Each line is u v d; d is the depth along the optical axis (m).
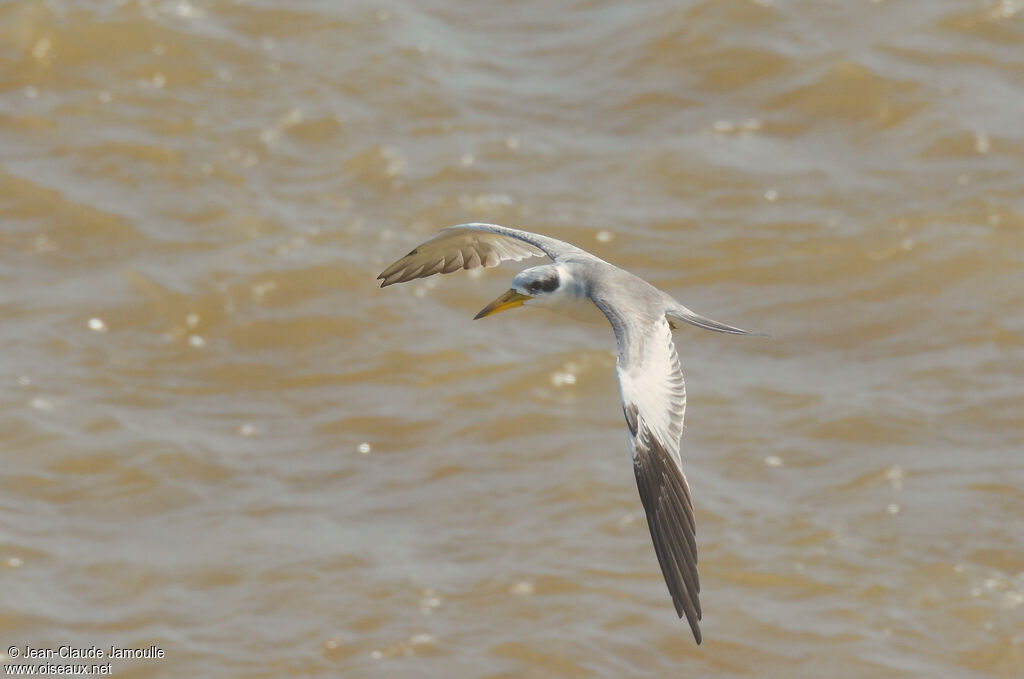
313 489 17.38
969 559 16.17
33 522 16.69
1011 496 16.94
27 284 20.36
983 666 15.01
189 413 18.48
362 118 23.42
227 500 17.16
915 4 25.48
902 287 20.38
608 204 21.83
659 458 10.08
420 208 21.70
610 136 23.36
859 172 22.44
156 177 22.19
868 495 17.08
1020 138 22.75
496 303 11.86
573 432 18.12
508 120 23.61
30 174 22.08
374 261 20.73
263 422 18.41
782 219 21.55
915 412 18.31
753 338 19.72
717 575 16.08
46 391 18.56
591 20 25.92
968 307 20.02
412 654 15.01
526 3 26.53
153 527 16.73
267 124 23.27
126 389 18.77
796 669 14.97
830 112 23.59
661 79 24.41
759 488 17.27
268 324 19.83
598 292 11.43
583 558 16.19
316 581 15.89
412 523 16.84
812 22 25.20
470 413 18.45
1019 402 18.39
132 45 24.42
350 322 19.84
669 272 20.70
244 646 15.12
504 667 14.88
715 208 21.77
